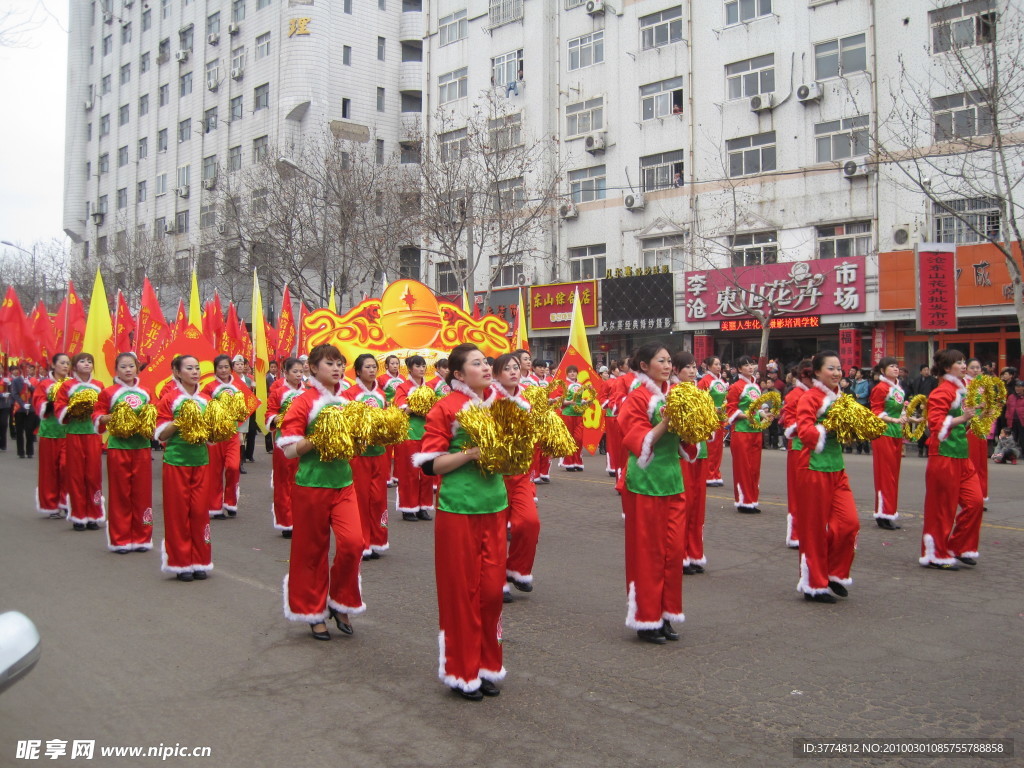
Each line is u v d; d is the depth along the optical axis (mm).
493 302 30000
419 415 10328
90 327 11344
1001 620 5992
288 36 37312
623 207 27250
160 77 46062
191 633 5824
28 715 4414
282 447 5598
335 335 12398
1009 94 16609
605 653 5352
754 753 3914
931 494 7543
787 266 22750
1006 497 11688
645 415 5512
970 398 7340
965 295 20156
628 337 27250
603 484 13586
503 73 30203
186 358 7250
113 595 6852
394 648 5520
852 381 18797
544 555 8289
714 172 25172
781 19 23766
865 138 22109
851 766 3781
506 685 4809
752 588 6945
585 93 28266
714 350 25281
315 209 28344
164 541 7359
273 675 5000
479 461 4527
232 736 4141
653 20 26719
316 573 5664
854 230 22500
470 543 4531
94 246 51438
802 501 6508
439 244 31422
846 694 4625
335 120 36656
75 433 9711
